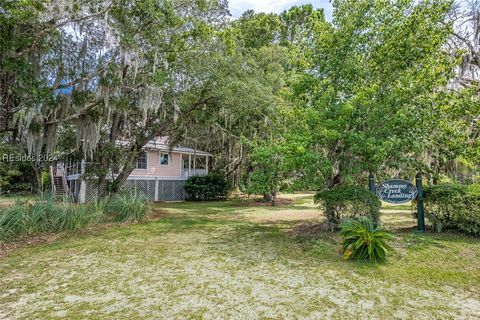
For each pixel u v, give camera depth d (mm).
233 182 19672
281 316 3029
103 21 7117
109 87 7922
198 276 4227
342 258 4926
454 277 4078
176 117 9914
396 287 3768
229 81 10250
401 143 5859
